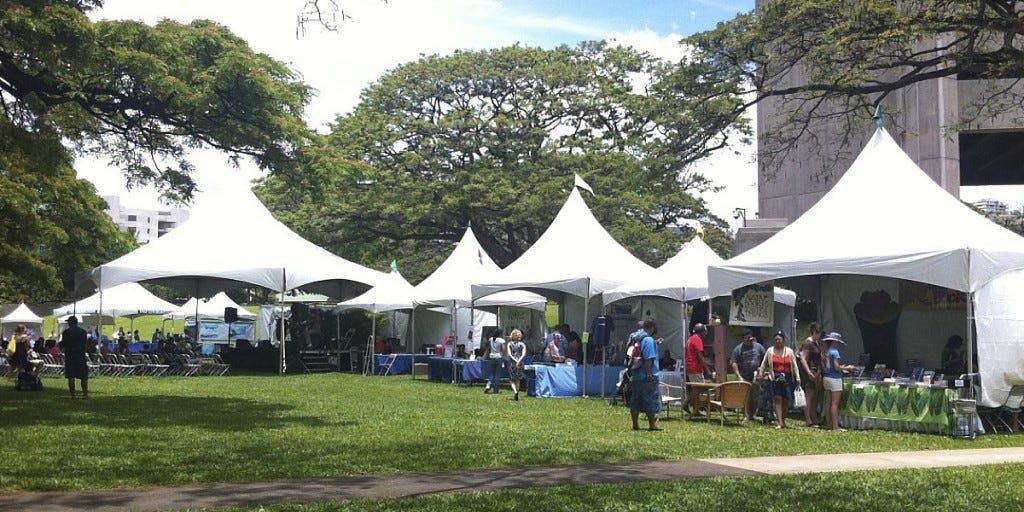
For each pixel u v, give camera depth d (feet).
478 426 42.29
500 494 24.80
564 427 42.47
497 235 149.48
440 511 22.43
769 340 62.64
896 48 60.95
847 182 51.08
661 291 60.34
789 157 99.96
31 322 113.80
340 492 25.26
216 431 39.22
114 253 105.70
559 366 62.64
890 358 56.49
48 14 44.91
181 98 51.83
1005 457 33.76
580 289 64.64
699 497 24.61
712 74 71.46
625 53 141.69
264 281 80.12
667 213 138.82
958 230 44.47
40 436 36.76
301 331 99.60
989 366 41.24
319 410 49.55
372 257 148.36
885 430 42.50
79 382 71.26
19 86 50.03
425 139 138.31
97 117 54.54
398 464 30.27
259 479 27.30
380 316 107.55
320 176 58.95
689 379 48.62
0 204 69.82
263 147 56.85
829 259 45.80
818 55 61.41
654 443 36.55
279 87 55.42
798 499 24.50
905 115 88.84
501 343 65.57
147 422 42.55
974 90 86.94
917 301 55.36
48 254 87.40
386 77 145.79
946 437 39.81
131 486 25.88
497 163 139.85
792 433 41.24
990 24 53.21
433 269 159.22
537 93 140.46
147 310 115.03
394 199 137.39
